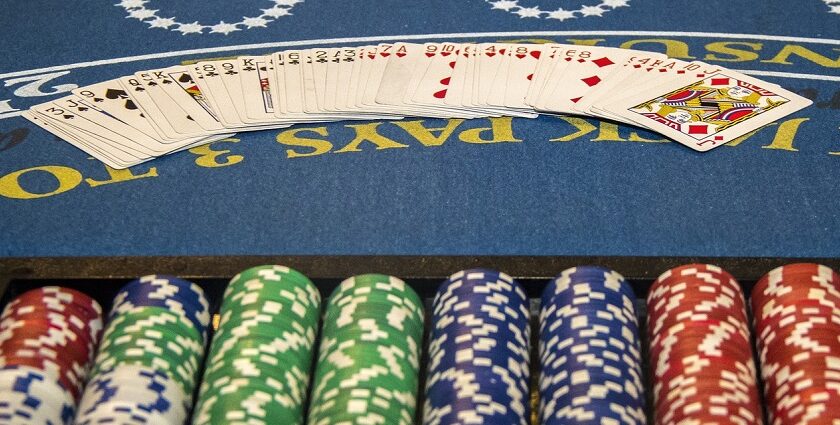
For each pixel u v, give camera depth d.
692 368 0.60
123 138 0.82
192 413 0.61
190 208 0.76
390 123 0.84
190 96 0.87
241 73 0.89
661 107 0.85
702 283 0.63
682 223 0.75
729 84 0.87
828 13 0.98
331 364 0.60
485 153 0.81
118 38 0.95
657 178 0.79
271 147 0.82
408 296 0.64
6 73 0.91
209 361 0.61
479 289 0.63
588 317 0.62
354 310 0.62
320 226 0.75
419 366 0.63
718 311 0.62
